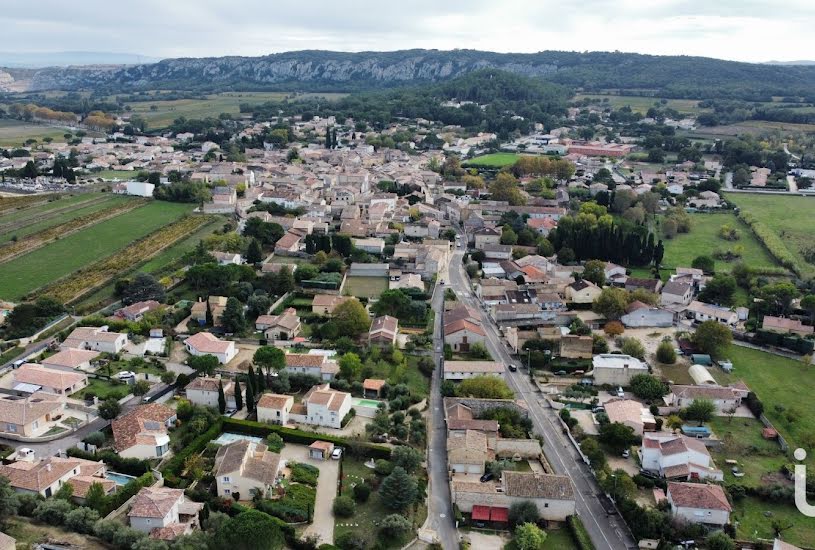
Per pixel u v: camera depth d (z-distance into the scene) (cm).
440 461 19388
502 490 17275
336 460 18875
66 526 14600
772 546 16200
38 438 18800
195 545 14150
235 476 16888
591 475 18938
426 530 16562
